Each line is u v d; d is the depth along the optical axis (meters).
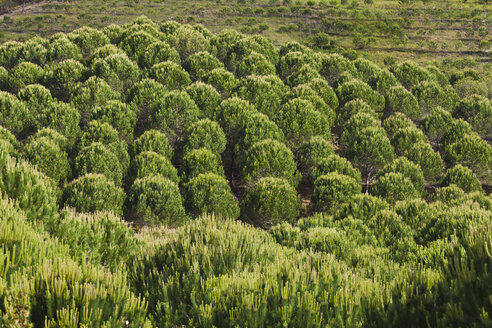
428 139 49.75
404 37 107.25
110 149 35.34
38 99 41.84
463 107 54.34
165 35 70.69
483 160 41.19
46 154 31.22
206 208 29.36
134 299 7.21
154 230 23.61
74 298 6.51
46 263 6.84
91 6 126.69
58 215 10.64
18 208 9.58
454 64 92.44
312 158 39.94
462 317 5.47
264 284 7.90
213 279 8.36
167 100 42.25
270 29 112.75
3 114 38.06
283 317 7.09
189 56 60.25
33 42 60.72
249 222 30.89
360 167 41.91
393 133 48.34
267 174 35.22
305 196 39.69
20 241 7.41
